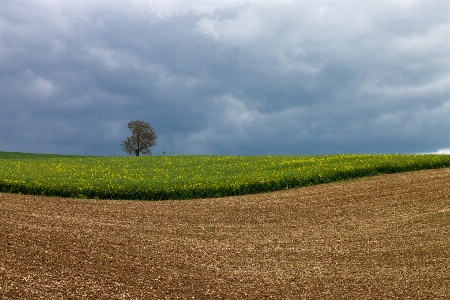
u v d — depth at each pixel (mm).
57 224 16797
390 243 15516
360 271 12844
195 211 20672
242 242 15867
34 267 11391
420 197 21766
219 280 11750
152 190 24078
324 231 17359
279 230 17578
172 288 10867
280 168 31375
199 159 39750
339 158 34188
